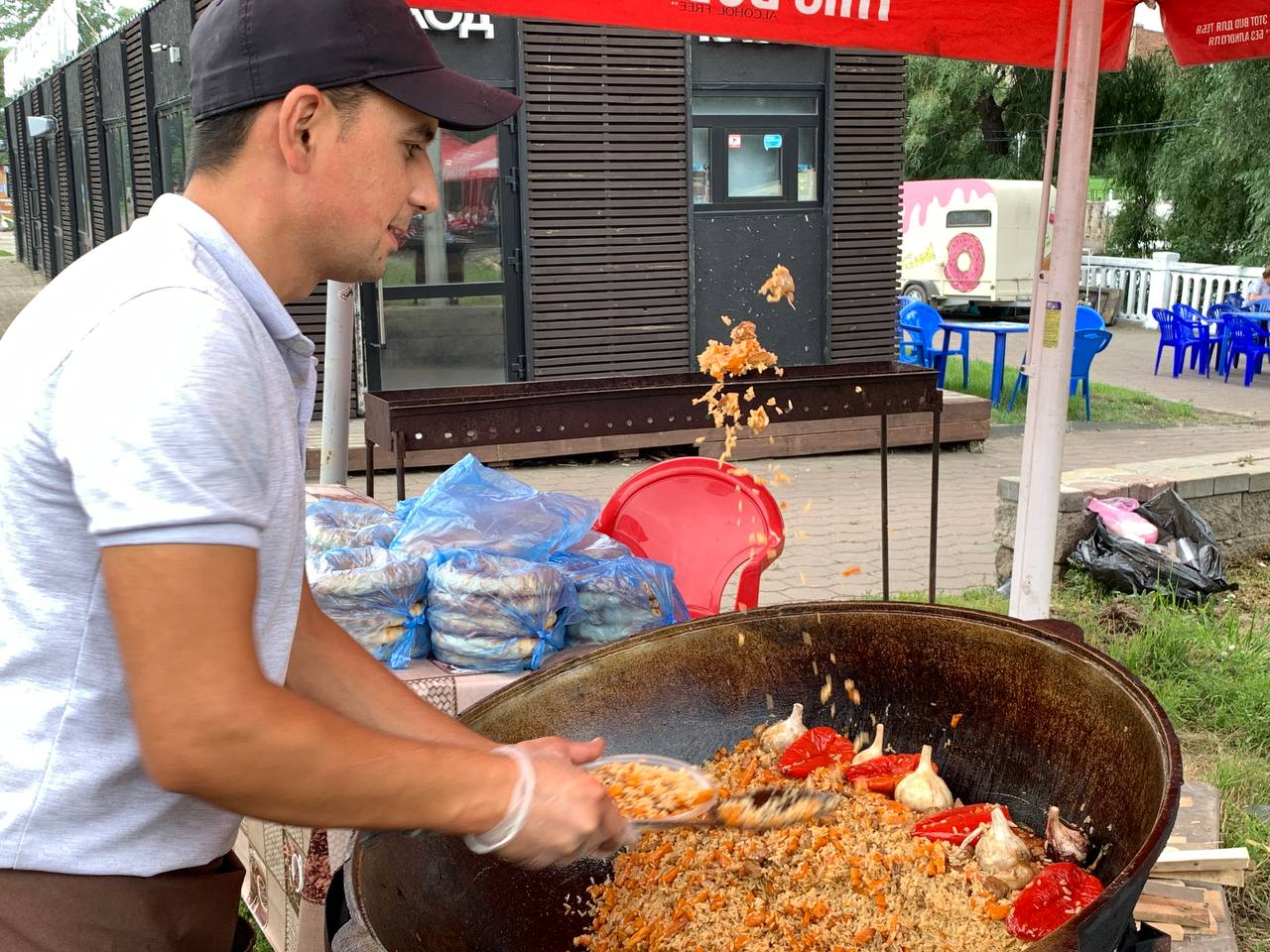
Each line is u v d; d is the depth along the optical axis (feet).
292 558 4.45
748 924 6.16
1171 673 15.11
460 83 4.35
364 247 4.41
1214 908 8.99
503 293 30.35
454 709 8.64
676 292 31.60
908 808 6.97
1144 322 63.21
